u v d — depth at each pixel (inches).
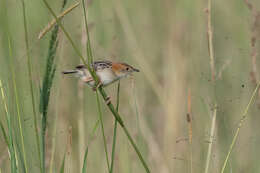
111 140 468.4
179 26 583.5
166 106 517.0
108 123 495.2
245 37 543.5
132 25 633.6
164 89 536.4
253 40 406.6
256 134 478.3
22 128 314.7
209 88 426.3
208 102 397.7
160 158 465.4
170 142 490.6
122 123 277.0
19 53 373.1
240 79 494.3
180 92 521.7
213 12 603.5
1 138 375.2
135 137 439.5
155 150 468.4
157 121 538.3
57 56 364.5
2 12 376.8
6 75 332.5
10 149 286.7
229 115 482.0
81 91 444.5
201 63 536.1
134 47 547.2
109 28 561.3
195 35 580.1
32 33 425.4
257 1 596.7
